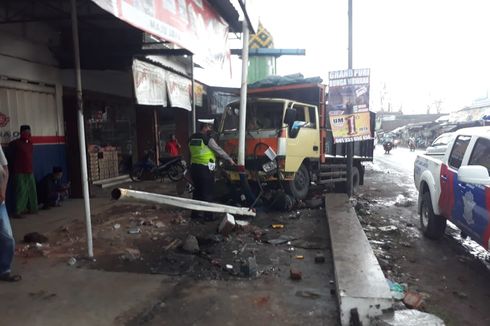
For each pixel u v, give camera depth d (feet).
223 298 13.64
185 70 45.37
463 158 18.58
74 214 25.72
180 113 55.26
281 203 26.99
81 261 16.98
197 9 19.53
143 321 12.05
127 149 44.11
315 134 30.30
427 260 18.89
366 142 41.24
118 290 14.15
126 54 25.32
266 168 26.21
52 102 29.66
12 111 26.09
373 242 21.48
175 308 12.88
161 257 17.70
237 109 29.50
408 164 73.26
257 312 12.69
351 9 30.53
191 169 24.43
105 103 39.17
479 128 19.65
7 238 14.60
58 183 28.81
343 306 11.92
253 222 24.39
